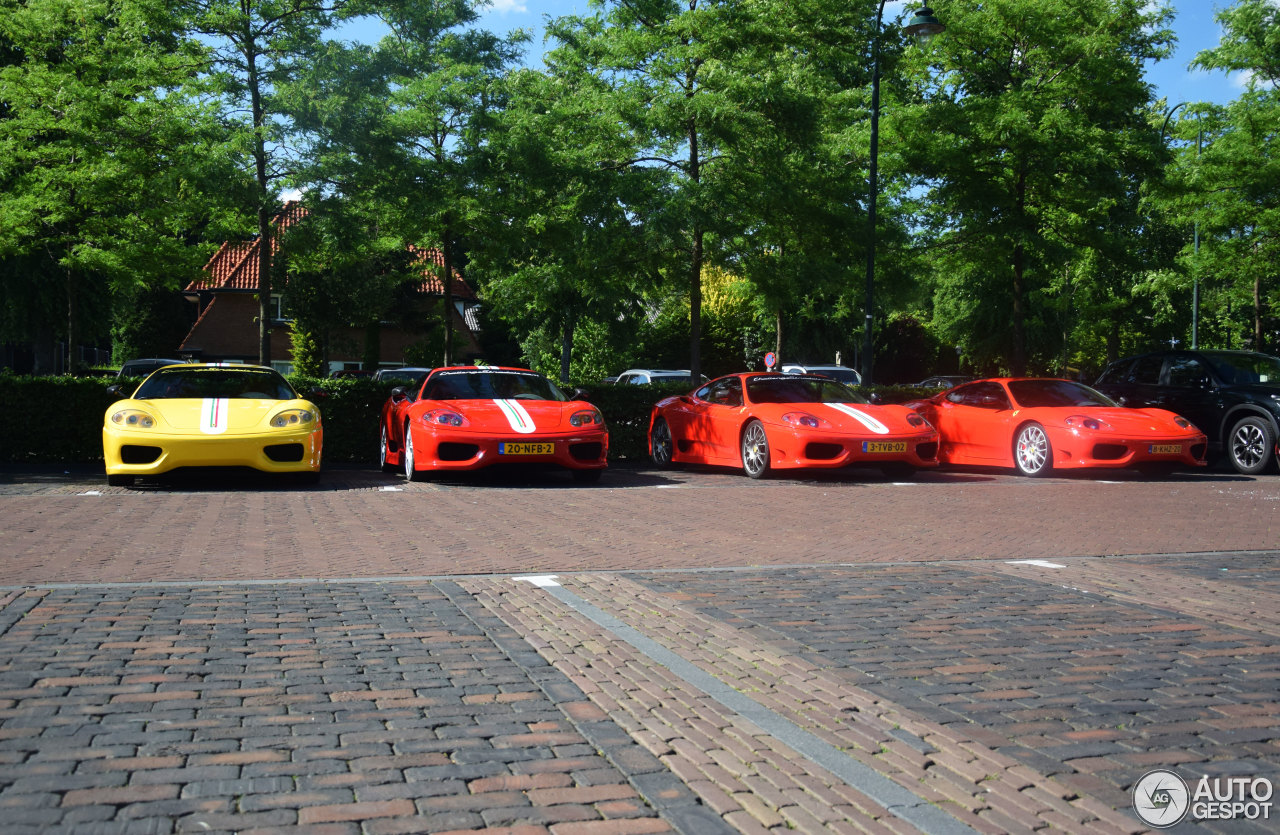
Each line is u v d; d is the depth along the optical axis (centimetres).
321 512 844
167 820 246
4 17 1522
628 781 273
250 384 1120
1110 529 795
